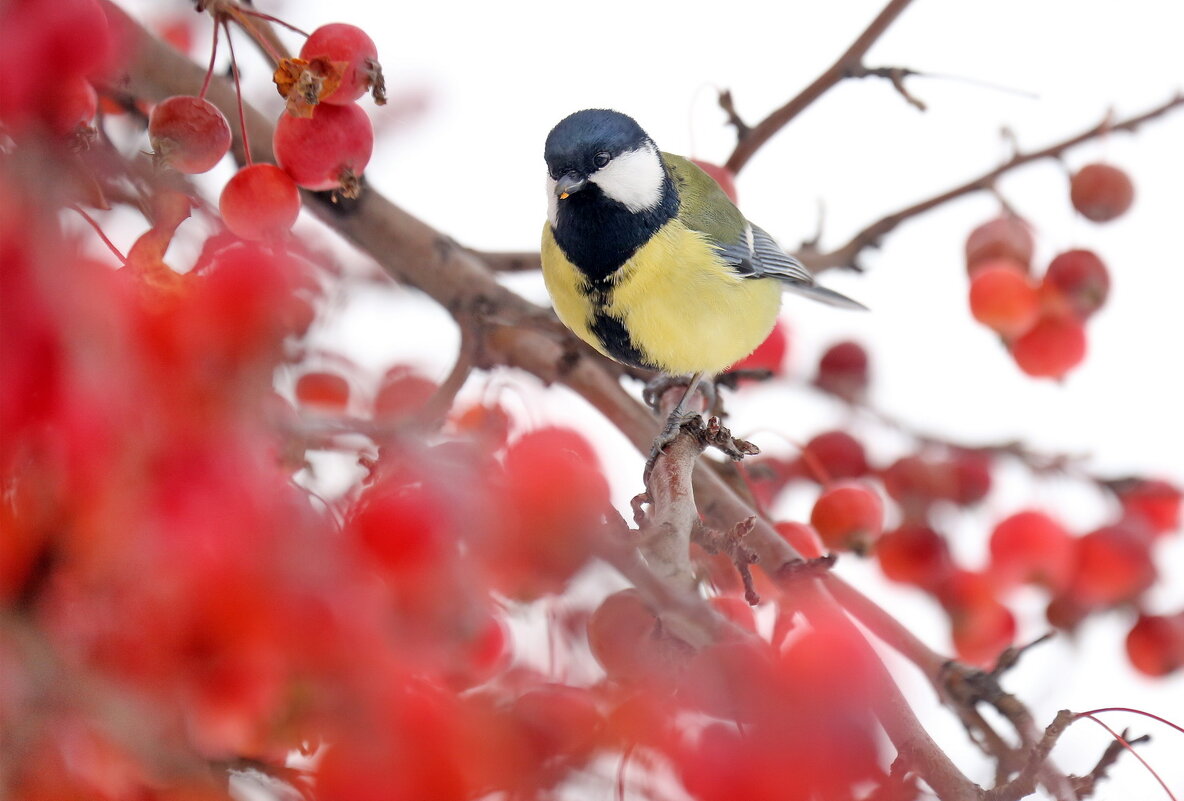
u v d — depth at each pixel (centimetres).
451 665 186
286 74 254
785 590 302
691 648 206
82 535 114
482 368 391
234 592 124
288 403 138
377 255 384
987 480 404
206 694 134
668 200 427
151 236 151
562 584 179
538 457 170
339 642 137
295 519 134
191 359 119
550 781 181
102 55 145
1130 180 407
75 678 120
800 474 430
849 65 427
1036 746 249
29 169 118
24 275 110
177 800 130
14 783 119
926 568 389
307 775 150
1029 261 422
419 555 154
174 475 117
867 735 192
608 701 195
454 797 152
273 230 253
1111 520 395
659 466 305
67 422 109
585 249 416
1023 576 383
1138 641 372
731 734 193
